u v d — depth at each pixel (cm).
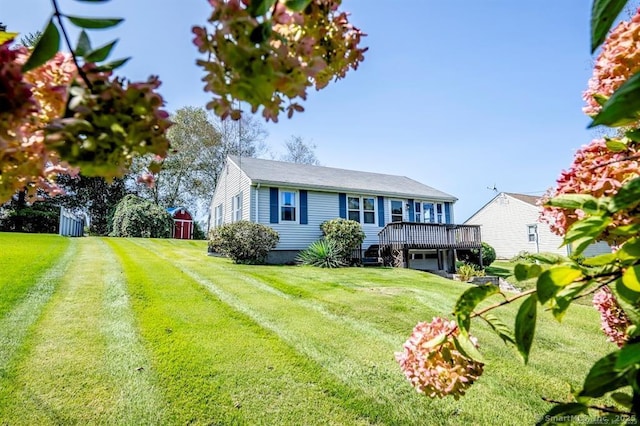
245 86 53
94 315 415
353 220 1199
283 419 244
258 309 479
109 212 2162
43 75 61
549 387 294
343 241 1075
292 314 466
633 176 81
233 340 366
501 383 299
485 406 264
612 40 77
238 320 429
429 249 1184
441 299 580
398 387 287
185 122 2228
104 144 49
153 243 1448
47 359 304
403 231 1120
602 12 47
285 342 369
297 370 310
